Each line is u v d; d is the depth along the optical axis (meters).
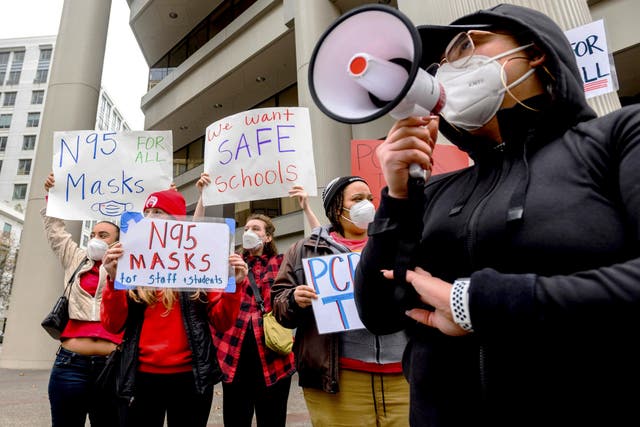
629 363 0.60
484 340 0.69
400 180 0.75
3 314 31.47
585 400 0.62
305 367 1.79
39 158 8.34
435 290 0.72
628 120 0.66
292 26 8.70
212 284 1.84
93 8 9.21
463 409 0.80
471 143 0.94
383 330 1.00
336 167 6.40
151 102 13.50
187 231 1.88
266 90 11.49
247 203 11.27
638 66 5.47
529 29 0.78
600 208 0.65
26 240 7.96
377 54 0.67
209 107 12.34
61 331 2.34
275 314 2.02
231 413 2.51
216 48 10.83
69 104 8.54
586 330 0.54
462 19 0.92
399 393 1.68
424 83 0.64
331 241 2.08
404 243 0.80
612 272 0.54
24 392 5.28
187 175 13.07
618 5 4.94
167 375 1.87
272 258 2.87
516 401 0.69
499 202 0.77
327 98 0.67
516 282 0.60
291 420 3.73
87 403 2.33
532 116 0.82
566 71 0.78
